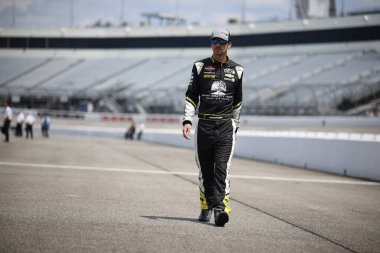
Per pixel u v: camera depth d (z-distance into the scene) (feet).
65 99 246.88
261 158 92.79
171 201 35.60
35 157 71.82
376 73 205.46
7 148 89.76
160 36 294.05
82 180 46.57
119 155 88.58
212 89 26.73
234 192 43.19
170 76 255.50
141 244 21.53
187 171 62.13
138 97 239.09
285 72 229.86
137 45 298.97
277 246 22.57
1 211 28.25
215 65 26.94
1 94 255.09
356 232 27.14
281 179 57.62
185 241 22.50
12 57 305.73
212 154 27.35
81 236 22.67
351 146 65.10
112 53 301.43
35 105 254.47
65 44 307.37
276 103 204.23
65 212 28.84
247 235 24.67
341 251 22.39
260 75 234.58
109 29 302.04
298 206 36.29
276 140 86.69
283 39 267.80
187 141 134.31
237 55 276.21
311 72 222.89
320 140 72.59
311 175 64.64
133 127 184.34
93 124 226.58
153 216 28.84
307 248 22.56
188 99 27.37
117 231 24.04
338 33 254.47
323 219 30.91
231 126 27.12
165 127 213.46
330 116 189.67
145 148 122.72
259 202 37.45
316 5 278.87
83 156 80.07
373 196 45.21
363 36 248.32
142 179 50.39
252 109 208.23
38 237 22.18
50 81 267.39
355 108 189.47
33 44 310.04
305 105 197.57
